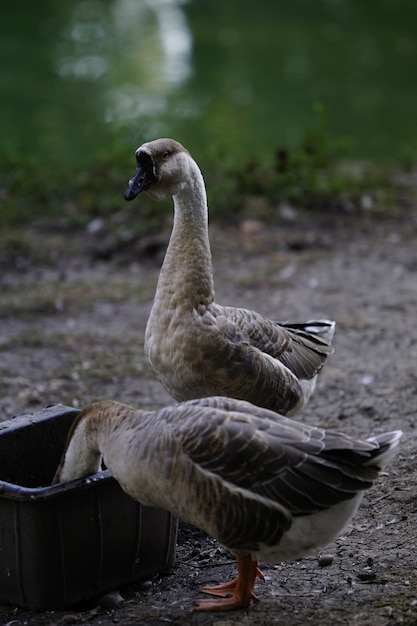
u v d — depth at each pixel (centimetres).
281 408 714
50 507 588
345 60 2738
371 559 648
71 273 1326
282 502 553
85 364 1056
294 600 603
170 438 560
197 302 678
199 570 670
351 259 1357
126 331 1145
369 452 560
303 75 2586
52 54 2773
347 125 2180
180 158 683
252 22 3222
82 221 1477
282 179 1570
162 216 1480
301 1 3569
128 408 598
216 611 592
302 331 763
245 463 552
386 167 1797
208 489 553
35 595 603
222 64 2678
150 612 601
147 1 3556
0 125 2109
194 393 690
